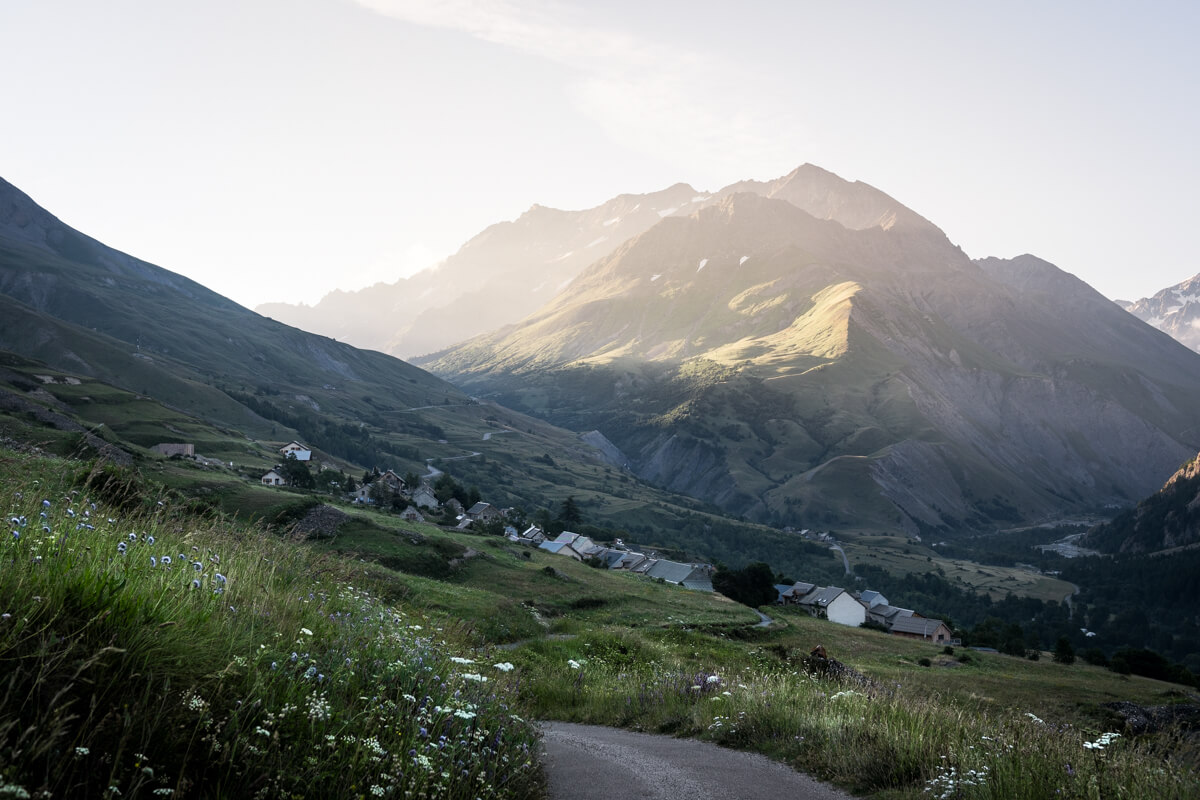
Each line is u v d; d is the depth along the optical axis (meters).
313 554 13.42
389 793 5.66
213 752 5.05
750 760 10.52
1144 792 7.25
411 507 119.69
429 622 16.81
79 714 4.51
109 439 80.88
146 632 5.40
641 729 14.09
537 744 9.81
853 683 16.88
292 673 6.42
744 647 41.56
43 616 4.91
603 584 76.31
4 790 3.41
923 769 8.86
